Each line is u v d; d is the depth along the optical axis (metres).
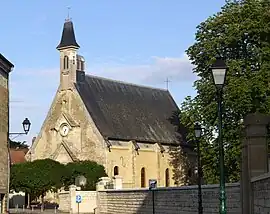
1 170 38.41
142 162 77.81
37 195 69.06
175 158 83.25
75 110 77.12
